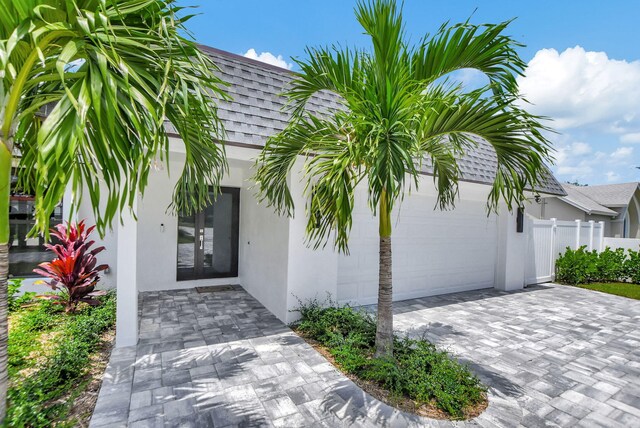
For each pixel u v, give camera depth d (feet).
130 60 7.11
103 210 24.25
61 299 19.30
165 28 6.82
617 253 39.52
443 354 14.08
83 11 5.96
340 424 10.43
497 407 11.84
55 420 9.91
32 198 22.65
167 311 21.61
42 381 11.34
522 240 33.78
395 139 10.86
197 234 28.50
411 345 15.66
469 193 31.37
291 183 19.43
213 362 14.44
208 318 20.33
